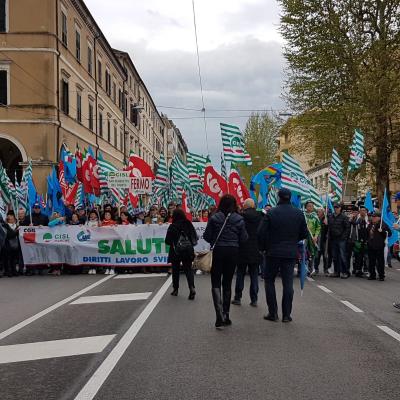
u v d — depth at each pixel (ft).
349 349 21.53
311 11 92.99
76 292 37.42
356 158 60.39
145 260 49.26
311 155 111.96
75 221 51.01
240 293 32.42
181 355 20.59
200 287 39.52
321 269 55.26
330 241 48.62
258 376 17.93
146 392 16.44
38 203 53.26
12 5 93.91
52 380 17.85
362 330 25.08
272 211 27.07
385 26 90.02
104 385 17.13
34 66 93.66
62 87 100.89
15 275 47.88
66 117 102.73
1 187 53.52
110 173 57.36
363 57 90.89
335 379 17.61
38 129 93.40
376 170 95.14
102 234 49.37
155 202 65.82
